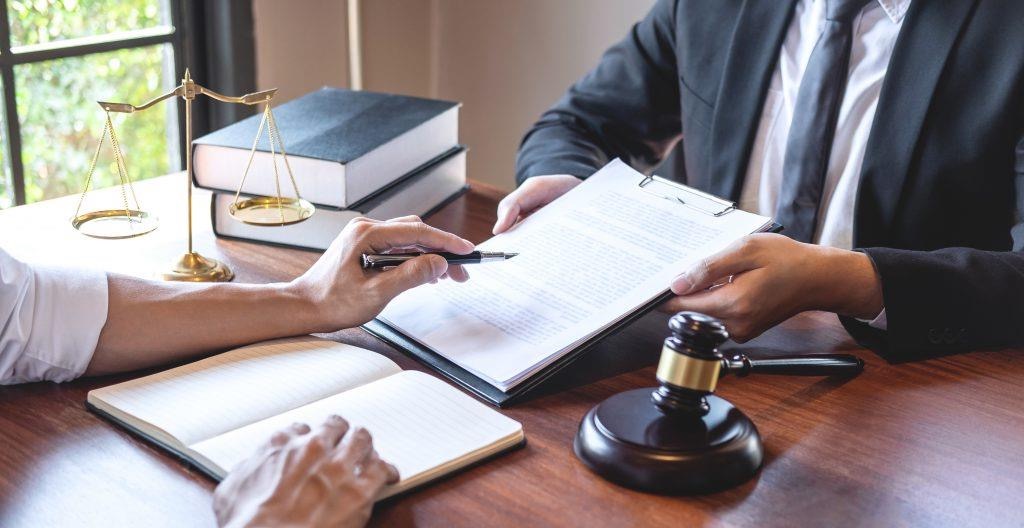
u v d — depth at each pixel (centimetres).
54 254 120
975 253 109
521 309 102
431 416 84
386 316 105
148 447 82
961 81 132
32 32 183
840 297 103
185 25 209
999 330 105
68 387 92
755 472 80
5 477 77
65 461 79
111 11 196
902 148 135
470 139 289
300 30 232
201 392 87
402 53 273
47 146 192
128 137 207
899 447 85
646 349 104
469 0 273
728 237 106
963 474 81
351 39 250
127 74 202
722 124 157
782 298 101
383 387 88
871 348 105
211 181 127
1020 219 130
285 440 73
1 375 90
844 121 144
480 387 92
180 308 96
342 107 148
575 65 262
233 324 97
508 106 279
